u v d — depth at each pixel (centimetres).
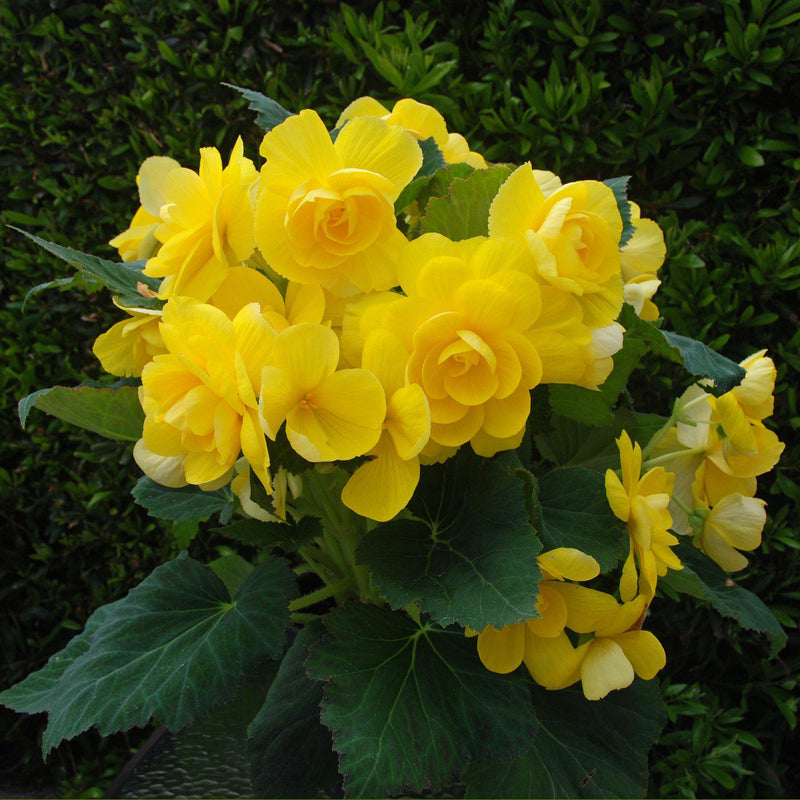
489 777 69
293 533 69
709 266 120
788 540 115
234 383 57
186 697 65
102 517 145
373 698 64
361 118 61
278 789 70
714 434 74
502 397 60
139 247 73
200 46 125
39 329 142
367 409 59
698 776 125
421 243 60
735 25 108
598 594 64
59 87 135
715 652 125
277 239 61
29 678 81
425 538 66
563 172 119
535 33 115
